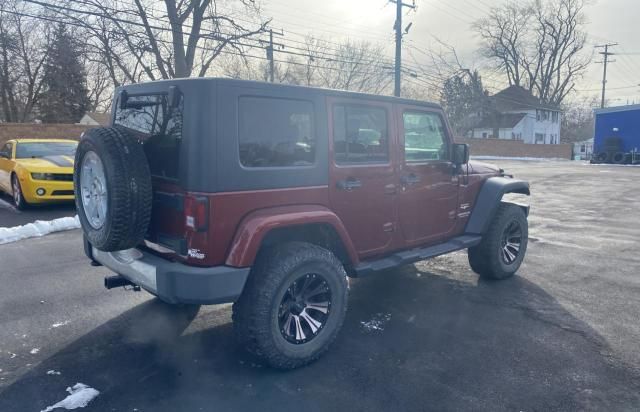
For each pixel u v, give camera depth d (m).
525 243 5.89
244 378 3.42
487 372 3.50
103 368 3.54
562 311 4.69
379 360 3.69
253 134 3.38
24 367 3.54
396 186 4.39
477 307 4.80
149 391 3.23
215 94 3.17
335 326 3.74
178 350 3.84
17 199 10.10
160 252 3.52
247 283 3.42
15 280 5.50
